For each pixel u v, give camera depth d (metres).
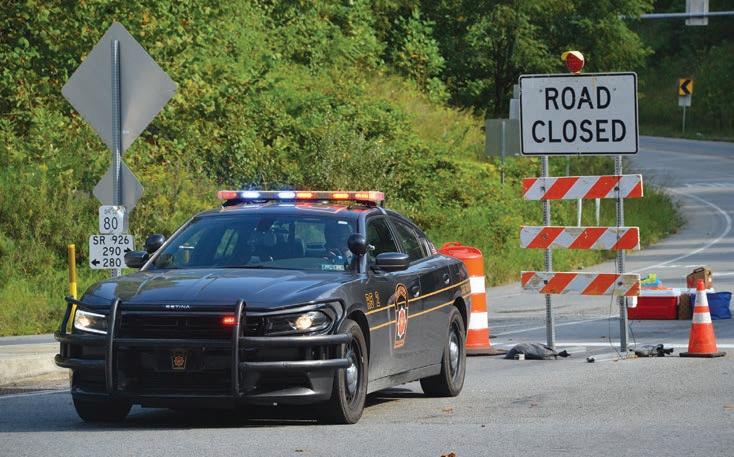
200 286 24.28
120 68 34.78
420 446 22.41
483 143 102.69
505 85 129.12
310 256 26.67
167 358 23.47
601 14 130.12
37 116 64.75
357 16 110.44
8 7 68.44
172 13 72.88
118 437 23.48
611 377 33.16
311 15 101.44
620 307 38.16
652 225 98.19
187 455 21.39
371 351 25.97
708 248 86.38
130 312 23.73
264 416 26.72
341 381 24.36
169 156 67.06
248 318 23.50
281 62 91.56
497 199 86.38
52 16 68.94
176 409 27.98
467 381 33.31
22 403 29.23
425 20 126.19
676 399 29.00
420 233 31.38
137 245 59.22
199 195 64.56
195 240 27.38
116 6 69.69
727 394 29.72
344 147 73.38
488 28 124.75
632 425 25.11
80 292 54.38
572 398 29.55
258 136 75.06
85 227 58.69
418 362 28.80
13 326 46.97
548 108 38.41
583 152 38.19
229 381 23.36
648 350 37.91
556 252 77.12
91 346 24.22
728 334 43.41
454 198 83.69
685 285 61.12
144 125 34.72
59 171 60.56
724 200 125.50
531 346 38.22
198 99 69.69
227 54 82.06
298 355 23.59
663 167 162.25
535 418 26.42
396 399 30.09
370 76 103.38
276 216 27.66
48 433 24.23
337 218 27.62
